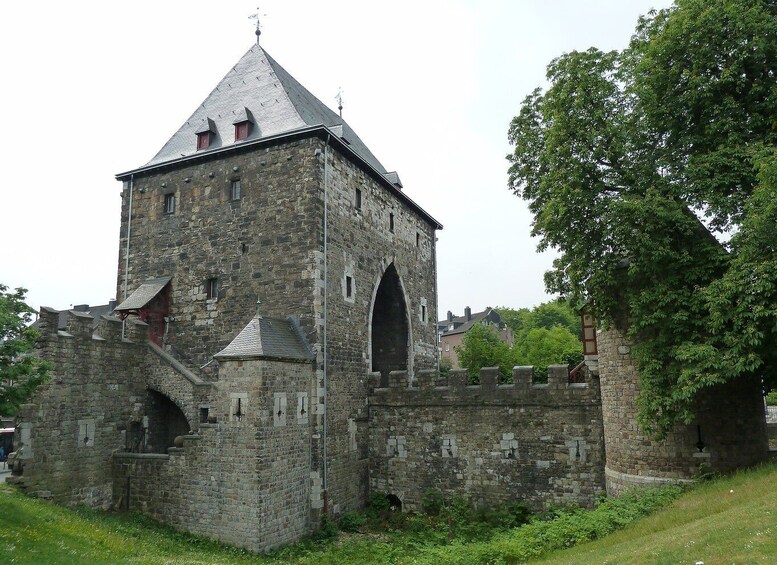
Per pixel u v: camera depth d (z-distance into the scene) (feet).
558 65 54.24
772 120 45.80
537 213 59.62
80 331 62.44
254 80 85.25
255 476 56.70
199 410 67.00
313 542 61.21
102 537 46.85
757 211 41.47
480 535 62.08
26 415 55.77
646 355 48.39
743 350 43.04
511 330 262.47
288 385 62.13
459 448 72.49
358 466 74.33
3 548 37.04
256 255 72.74
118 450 65.51
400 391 76.74
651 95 48.62
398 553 55.31
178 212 79.05
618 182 52.42
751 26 45.57
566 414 67.56
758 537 28.32
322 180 71.92
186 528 59.31
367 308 80.48
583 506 65.10
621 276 53.47
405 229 95.86
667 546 31.53
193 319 75.36
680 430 52.60
